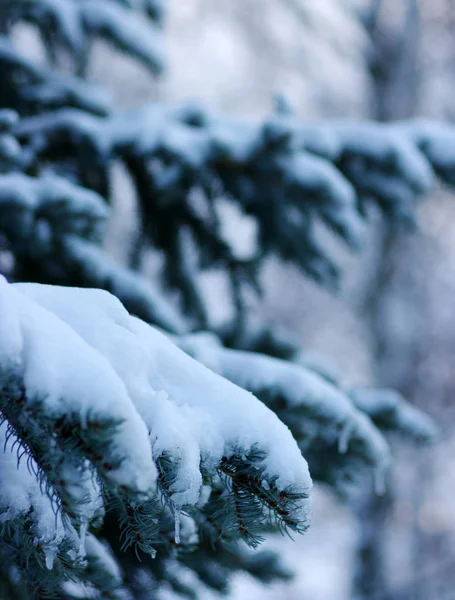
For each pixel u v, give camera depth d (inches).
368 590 335.3
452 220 354.0
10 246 89.6
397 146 104.8
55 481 53.3
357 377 484.1
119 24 125.0
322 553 447.5
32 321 54.1
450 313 394.3
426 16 343.3
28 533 57.4
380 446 78.2
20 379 53.0
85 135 105.3
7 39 117.5
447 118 376.5
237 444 56.9
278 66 497.7
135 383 55.4
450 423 380.2
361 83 455.2
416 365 356.2
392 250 349.1
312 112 505.0
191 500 55.3
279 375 75.5
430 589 344.2
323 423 76.1
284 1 392.5
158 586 74.0
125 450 52.5
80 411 52.6
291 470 56.6
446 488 410.0
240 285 114.0
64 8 119.6
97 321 56.7
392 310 353.7
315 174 99.0
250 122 107.5
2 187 85.3
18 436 54.1
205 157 100.3
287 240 109.2
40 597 62.4
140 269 115.2
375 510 336.5
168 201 104.0
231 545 74.4
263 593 387.5
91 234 92.5
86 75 136.0
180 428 55.4
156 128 103.9
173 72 468.4
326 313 500.4
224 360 76.2
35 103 116.3
